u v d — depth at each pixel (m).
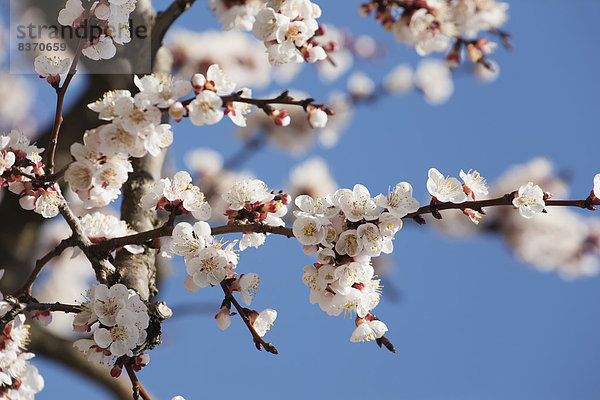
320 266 1.56
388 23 1.81
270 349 1.54
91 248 1.60
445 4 1.81
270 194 1.58
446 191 1.55
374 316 1.57
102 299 1.56
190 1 1.80
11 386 1.61
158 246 1.61
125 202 1.72
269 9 1.59
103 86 1.84
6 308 1.57
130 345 1.55
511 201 1.54
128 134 1.53
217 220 1.82
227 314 1.56
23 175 1.57
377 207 1.54
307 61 1.60
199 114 1.53
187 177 1.58
